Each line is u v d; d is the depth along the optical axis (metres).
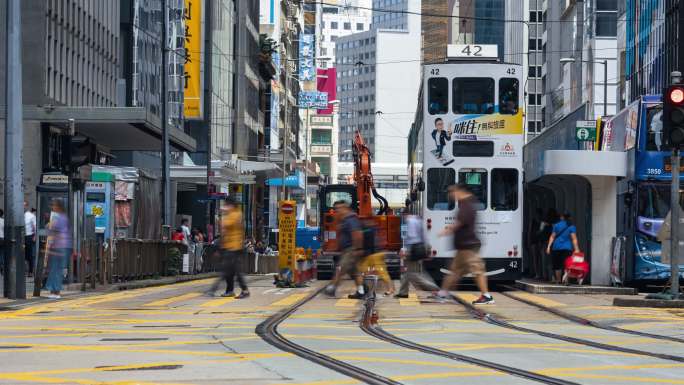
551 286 39.84
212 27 101.31
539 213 49.47
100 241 41.91
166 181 58.88
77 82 68.12
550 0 163.00
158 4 88.00
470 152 43.34
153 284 47.41
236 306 31.06
